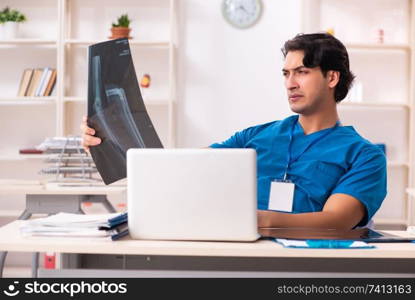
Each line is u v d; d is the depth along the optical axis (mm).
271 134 2289
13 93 5258
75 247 1453
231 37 5203
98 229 1534
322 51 2051
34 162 5258
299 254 1420
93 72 1834
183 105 5219
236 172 1499
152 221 1525
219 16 5203
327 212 1862
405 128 5273
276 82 5199
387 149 5281
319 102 2121
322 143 2156
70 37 5219
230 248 1433
